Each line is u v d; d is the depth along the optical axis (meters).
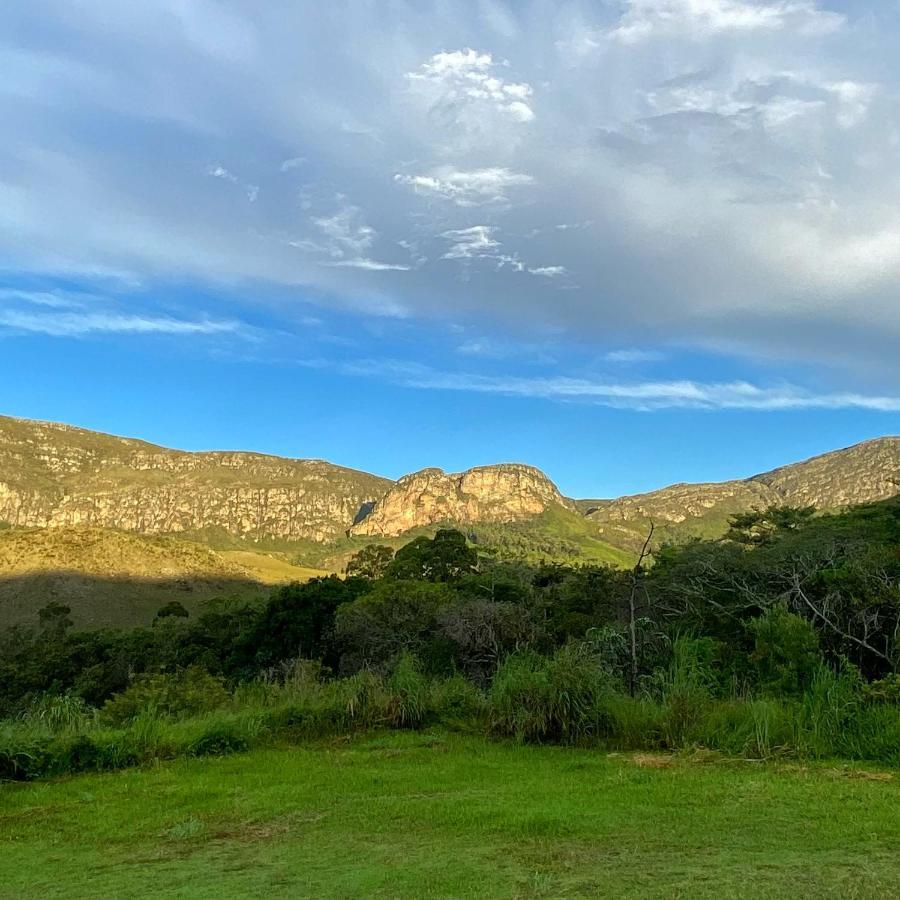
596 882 4.51
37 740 9.52
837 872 4.57
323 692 13.09
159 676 14.49
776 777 7.59
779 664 10.95
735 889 4.27
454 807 6.75
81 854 5.96
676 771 8.09
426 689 12.36
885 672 12.12
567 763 8.94
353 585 37.38
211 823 6.69
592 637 13.63
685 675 11.30
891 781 7.32
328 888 4.67
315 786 8.04
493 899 4.28
